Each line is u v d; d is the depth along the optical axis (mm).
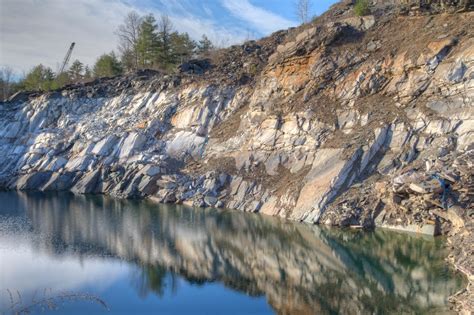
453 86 35031
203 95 54156
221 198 42875
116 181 50219
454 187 28609
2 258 26875
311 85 44188
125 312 19578
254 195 41406
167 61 73375
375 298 20406
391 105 38000
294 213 36312
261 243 30109
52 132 59188
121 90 62688
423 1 42375
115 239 31359
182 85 57562
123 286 22703
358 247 27984
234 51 62031
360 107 39594
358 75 41344
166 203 44656
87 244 30172
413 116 35781
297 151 41219
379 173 34156
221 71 58156
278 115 44375
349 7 53438
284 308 19859
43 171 54438
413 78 37906
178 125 53906
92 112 61156
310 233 31688
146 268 25516
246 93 52531
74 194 50406
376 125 36750
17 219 37625
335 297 20844
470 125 32344
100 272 24719
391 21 44438
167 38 73938
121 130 55250
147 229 34250
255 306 20203
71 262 26359
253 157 44312
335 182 34938
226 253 28203
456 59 35875
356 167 35219
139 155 51219
